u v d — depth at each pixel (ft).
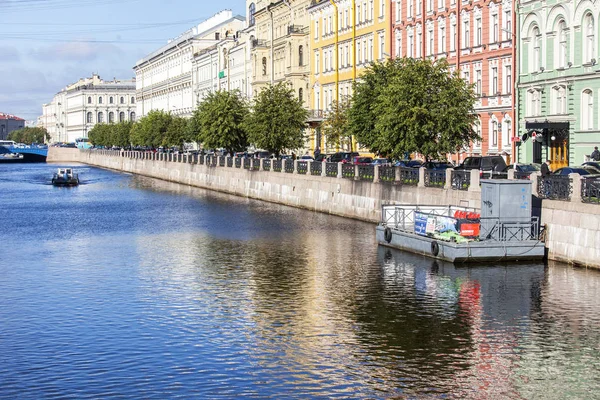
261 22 415.44
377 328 93.45
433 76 175.63
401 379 76.18
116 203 269.64
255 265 135.44
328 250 149.38
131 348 86.53
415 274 122.42
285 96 272.31
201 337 90.63
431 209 149.07
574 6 187.11
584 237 119.34
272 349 85.81
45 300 109.91
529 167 159.43
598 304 101.65
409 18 265.75
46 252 155.02
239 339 89.66
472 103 177.78
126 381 76.13
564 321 94.79
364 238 164.35
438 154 181.16
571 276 115.75
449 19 241.35
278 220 202.28
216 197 287.07
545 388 73.92
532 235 128.67
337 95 298.76
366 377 76.79
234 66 468.34
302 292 112.88
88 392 73.41
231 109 314.76
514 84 211.00
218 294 112.68
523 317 96.73
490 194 128.06
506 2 213.66
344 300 107.34
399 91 175.11
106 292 114.93
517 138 208.64
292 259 140.36
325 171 219.82
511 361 81.10
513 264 126.11
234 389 73.87
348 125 210.59
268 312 101.76
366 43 297.94
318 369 79.20
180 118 470.39
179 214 225.97
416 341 88.07
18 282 123.03
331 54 326.24
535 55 204.64
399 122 175.32
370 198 191.21
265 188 264.93
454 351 84.43
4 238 177.58
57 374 78.23
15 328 95.14
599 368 79.00
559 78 193.67
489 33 222.07
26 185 376.89
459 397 71.82
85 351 85.56
